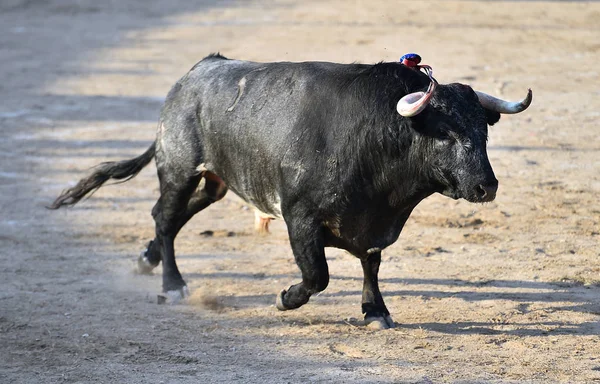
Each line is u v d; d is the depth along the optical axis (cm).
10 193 3725
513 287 2566
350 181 2070
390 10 8294
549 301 2438
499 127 4572
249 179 2295
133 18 8281
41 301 2484
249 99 2288
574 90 5266
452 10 8238
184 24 7900
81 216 3438
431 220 3288
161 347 2112
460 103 1964
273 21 7869
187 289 2520
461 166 1953
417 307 2400
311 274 2139
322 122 2111
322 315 2352
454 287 2572
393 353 2050
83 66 6316
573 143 4278
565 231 3117
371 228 2130
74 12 8625
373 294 2266
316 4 8750
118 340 2164
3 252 2989
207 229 3256
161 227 2583
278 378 1895
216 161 2400
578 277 2642
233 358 2030
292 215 2150
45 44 7162
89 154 4303
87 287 2630
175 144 2469
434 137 1973
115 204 3597
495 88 5294
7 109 5159
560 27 7319
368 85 2075
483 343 2117
